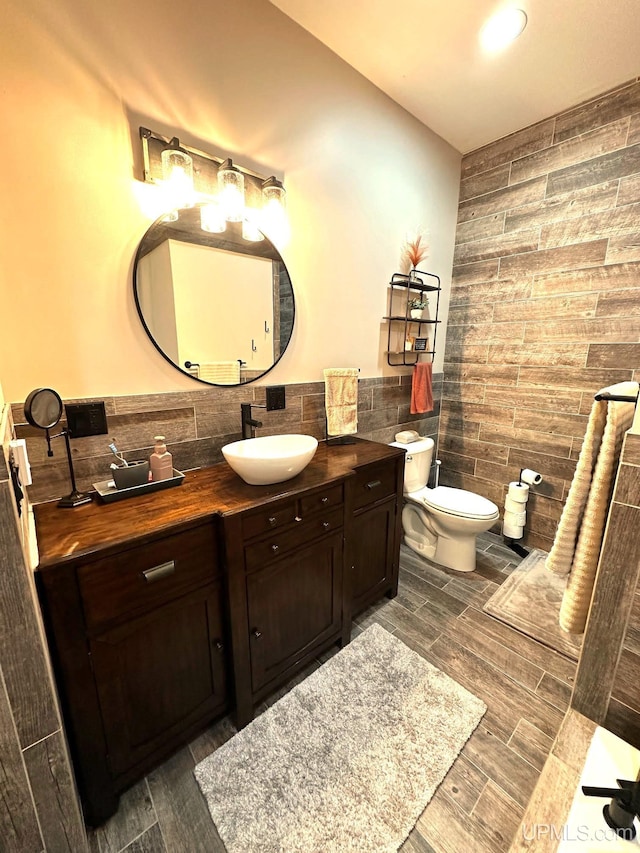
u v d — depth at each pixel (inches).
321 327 75.9
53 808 33.6
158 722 44.4
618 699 41.8
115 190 48.2
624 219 74.5
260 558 49.0
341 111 69.9
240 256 61.5
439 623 71.2
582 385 84.5
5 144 40.4
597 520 41.7
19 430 44.9
